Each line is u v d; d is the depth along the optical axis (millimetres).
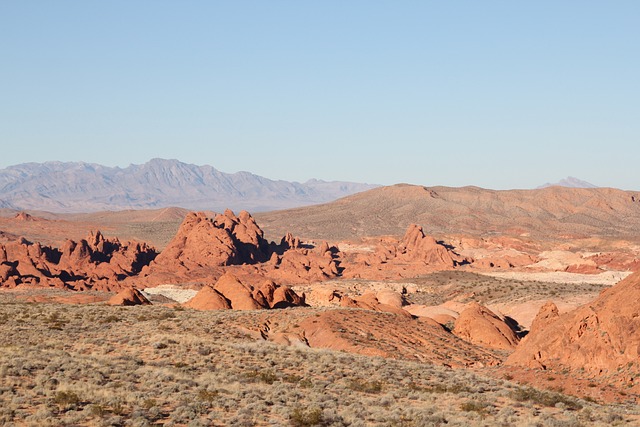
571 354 52938
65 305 80312
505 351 70312
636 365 48750
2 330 56250
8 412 28969
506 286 134250
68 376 36062
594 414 38219
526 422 34125
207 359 45281
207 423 29500
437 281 170125
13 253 183625
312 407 33062
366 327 68438
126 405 31984
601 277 177125
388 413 33562
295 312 72438
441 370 50250
